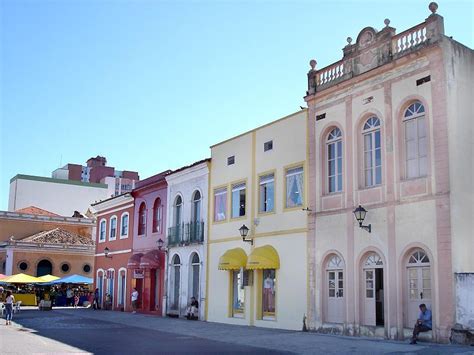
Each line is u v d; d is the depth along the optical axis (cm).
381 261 1833
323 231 2061
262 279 2388
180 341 1805
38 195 6938
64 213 7044
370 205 1880
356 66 2011
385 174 1842
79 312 3506
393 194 1803
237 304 2536
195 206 2977
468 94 1758
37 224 5438
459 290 1573
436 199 1664
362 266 1898
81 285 4869
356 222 1925
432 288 1641
